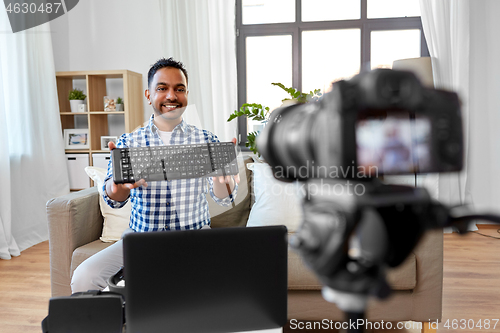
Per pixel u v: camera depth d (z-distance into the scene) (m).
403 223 0.22
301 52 3.37
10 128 2.81
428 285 1.42
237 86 3.41
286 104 0.31
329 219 0.23
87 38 3.49
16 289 2.06
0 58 2.64
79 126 3.48
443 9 2.99
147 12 3.42
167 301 0.70
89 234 1.77
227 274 0.71
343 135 0.21
